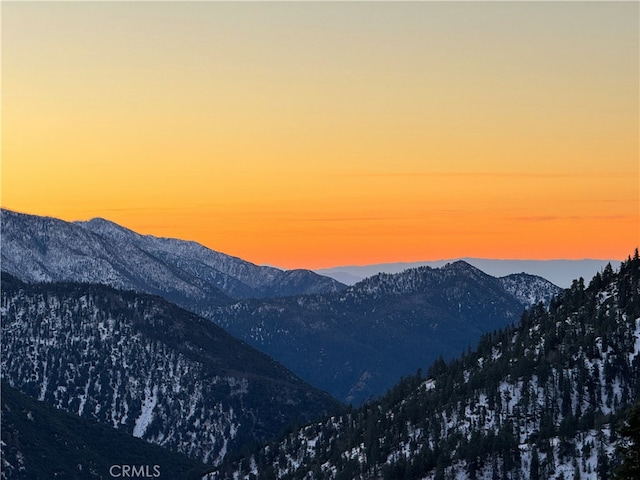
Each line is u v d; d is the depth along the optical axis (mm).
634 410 173375
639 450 171125
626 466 171500
